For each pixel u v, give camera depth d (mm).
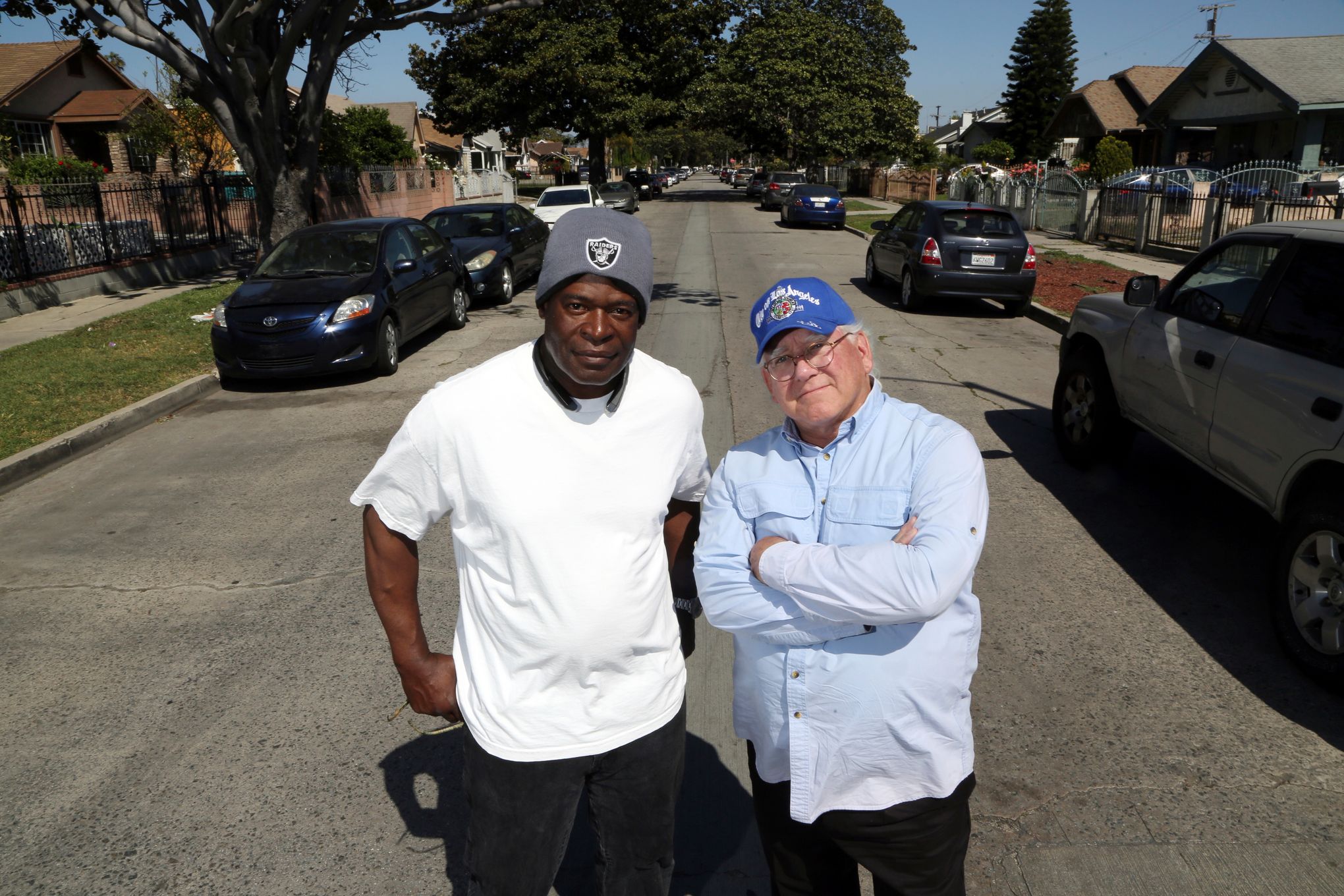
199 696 3609
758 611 1732
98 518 5602
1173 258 16188
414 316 9898
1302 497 3732
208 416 7938
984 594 4312
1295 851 2660
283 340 8438
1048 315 11453
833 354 1719
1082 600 4246
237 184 18922
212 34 13461
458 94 38438
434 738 3299
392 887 2596
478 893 1896
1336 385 3508
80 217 14578
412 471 1691
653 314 12297
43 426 7246
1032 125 55938
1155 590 4324
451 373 9258
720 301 13398
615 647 1709
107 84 31125
